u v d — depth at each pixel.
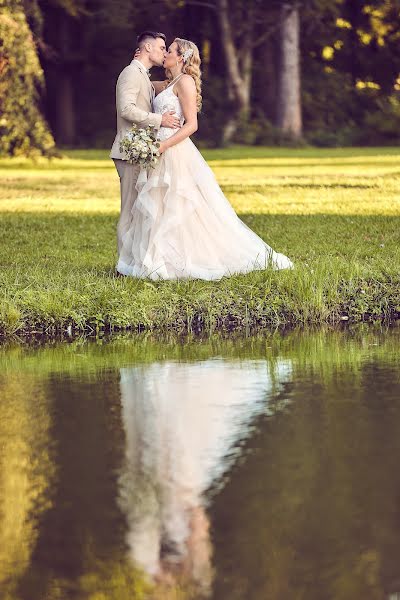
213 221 14.30
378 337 11.85
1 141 42.53
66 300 12.61
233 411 8.42
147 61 14.12
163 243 14.11
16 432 7.92
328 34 71.94
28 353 11.25
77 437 7.75
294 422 8.03
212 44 68.56
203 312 12.67
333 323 12.81
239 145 64.12
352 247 17.25
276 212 23.31
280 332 12.28
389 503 6.20
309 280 13.20
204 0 66.81
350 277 13.50
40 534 5.88
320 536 5.76
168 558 5.55
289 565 5.44
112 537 5.83
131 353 11.12
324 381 9.51
